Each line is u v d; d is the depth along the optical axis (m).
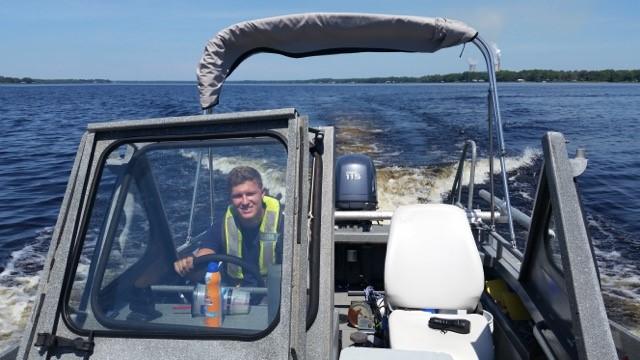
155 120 1.78
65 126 24.64
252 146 1.73
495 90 3.22
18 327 5.16
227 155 1.76
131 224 1.81
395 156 12.05
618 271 6.43
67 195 1.79
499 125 3.23
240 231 1.75
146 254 1.79
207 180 1.78
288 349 1.54
